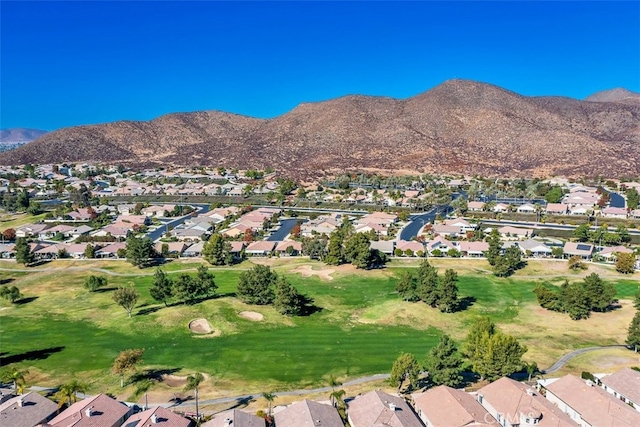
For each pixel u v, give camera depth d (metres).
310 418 64.44
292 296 111.56
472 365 83.00
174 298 123.56
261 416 67.81
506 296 125.38
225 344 97.44
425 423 67.75
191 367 87.94
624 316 111.62
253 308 115.44
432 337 102.19
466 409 66.06
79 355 92.62
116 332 103.19
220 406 74.19
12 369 78.94
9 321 110.12
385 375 85.06
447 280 114.62
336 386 80.88
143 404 74.88
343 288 131.75
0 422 64.31
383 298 124.19
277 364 89.25
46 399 71.56
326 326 107.50
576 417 68.19
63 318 111.62
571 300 110.81
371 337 101.75
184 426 65.19
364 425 64.12
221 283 137.25
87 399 69.75
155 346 96.56
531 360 89.19
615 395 74.69
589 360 89.00
